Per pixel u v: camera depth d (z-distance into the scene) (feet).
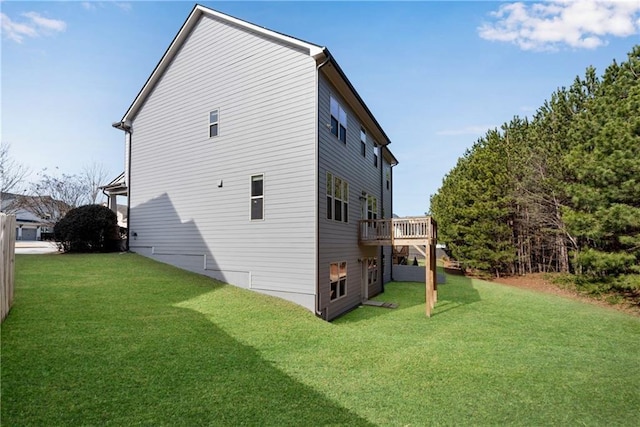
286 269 30.86
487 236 65.26
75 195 82.43
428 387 15.75
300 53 31.09
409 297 46.09
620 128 36.04
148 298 25.35
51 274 28.73
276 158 31.99
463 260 69.26
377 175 55.72
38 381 12.57
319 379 15.87
